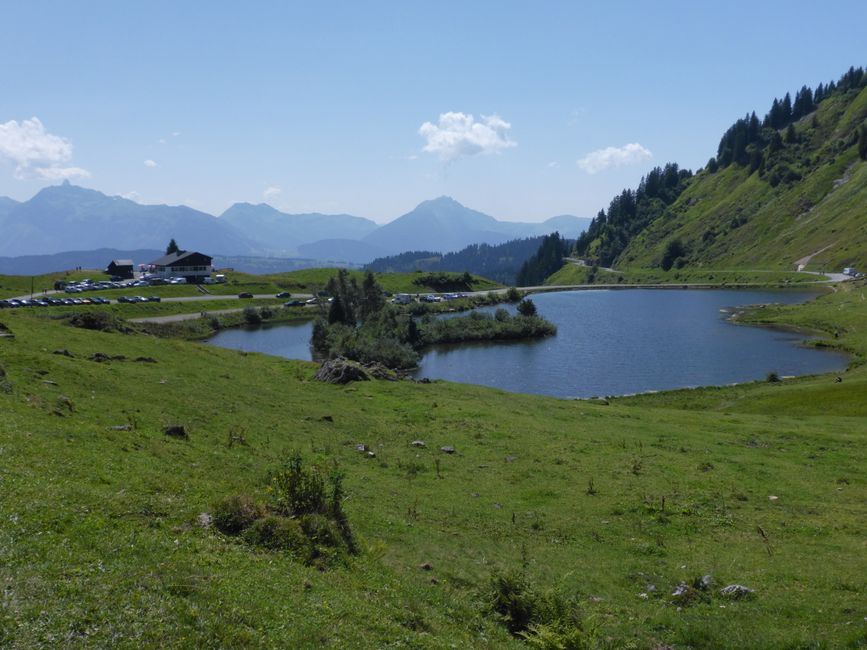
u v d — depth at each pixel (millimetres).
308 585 16391
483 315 181000
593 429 51406
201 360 65750
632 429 52094
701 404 83500
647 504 32438
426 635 15453
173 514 19156
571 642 17125
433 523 28656
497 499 33469
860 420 56969
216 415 41438
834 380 83312
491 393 68438
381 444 43125
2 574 12641
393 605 17141
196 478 24625
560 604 19281
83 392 38625
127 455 25656
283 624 13719
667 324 189000
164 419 36625
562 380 114875
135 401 39938
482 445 44406
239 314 199500
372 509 28219
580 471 38656
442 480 36125
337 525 21516
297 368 76562
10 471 19016
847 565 24438
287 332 180875
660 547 27219
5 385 33438
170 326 166625
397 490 33094
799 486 35844
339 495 22938
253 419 42688
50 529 15500
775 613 20672
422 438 45438
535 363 132500
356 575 18625
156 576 14328
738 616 20578
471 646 15867
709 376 113375
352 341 132500
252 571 16219
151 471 23734
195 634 12211
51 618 11508
